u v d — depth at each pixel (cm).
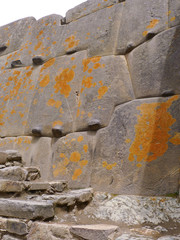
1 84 432
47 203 225
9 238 217
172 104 259
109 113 303
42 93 375
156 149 255
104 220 235
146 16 304
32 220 214
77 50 365
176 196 234
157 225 214
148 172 252
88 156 305
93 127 308
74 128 330
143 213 229
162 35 281
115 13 343
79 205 258
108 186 275
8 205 226
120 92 301
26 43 434
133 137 271
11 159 298
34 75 400
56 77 370
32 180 305
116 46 327
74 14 391
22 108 392
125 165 269
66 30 390
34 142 363
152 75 279
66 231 201
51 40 403
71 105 343
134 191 254
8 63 441
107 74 318
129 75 304
